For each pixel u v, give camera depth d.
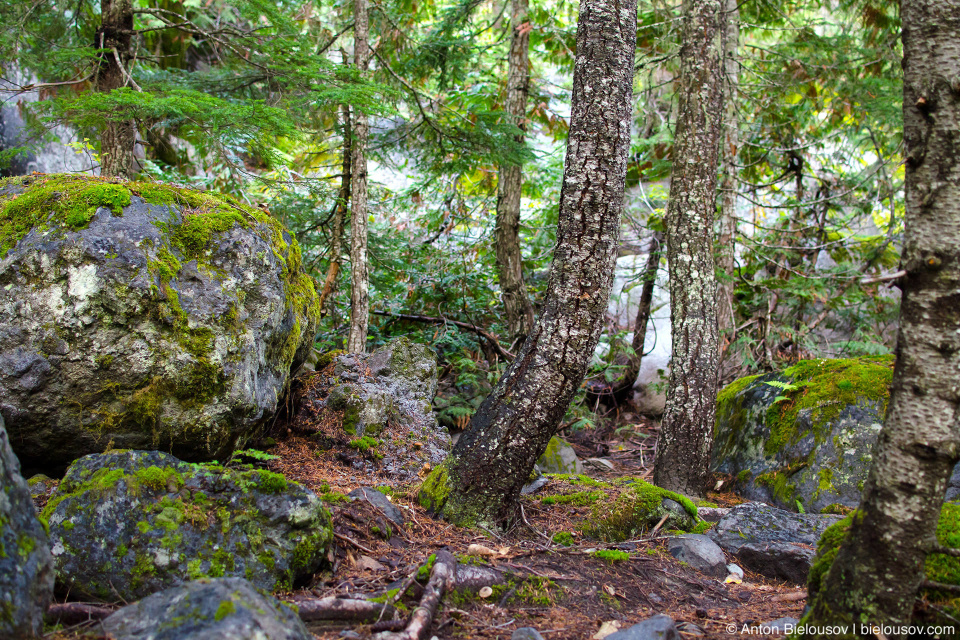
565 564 3.35
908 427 2.03
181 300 3.34
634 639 2.44
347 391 4.80
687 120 5.24
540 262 9.45
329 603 2.50
